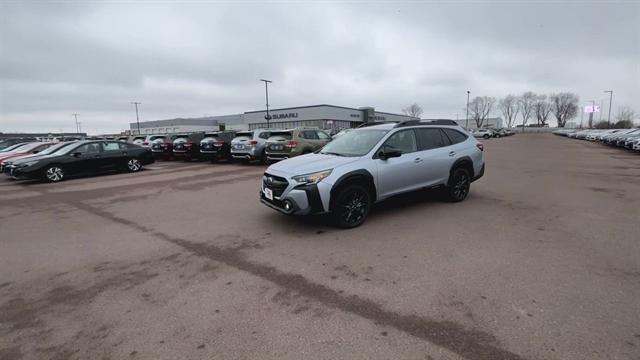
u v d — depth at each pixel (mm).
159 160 19719
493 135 60906
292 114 68000
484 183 9086
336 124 67125
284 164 5289
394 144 5629
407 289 3176
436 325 2605
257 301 3029
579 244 4281
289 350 2359
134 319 2791
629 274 3406
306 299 3047
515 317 2682
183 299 3098
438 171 6113
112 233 5188
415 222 5328
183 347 2420
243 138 15398
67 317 2844
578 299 2934
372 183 5184
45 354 2377
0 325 2746
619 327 2521
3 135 60281
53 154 11711
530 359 2209
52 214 6559
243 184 9797
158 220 5902
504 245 4277
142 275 3633
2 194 9062
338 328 2598
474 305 2873
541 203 6617
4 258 4211
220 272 3660
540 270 3525
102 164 12664
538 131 108500
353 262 3826
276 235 4852
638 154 20094
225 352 2357
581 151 23031
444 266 3666
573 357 2217
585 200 6887
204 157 17344
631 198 7062
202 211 6500
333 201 4812
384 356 2273
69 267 3898
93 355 2355
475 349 2320
